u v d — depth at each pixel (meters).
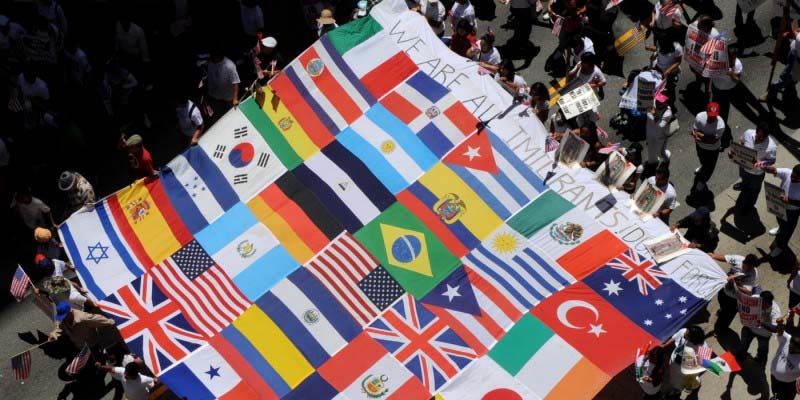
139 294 14.09
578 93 15.09
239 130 15.38
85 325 14.16
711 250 14.00
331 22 17.03
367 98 15.40
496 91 15.09
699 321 14.86
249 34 18.34
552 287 13.38
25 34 17.66
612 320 12.97
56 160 17.20
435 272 13.73
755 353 14.48
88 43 19.27
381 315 13.44
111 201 14.93
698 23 16.20
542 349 12.86
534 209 14.02
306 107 15.45
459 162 14.55
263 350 13.32
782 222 15.02
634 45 18.52
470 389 12.72
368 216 14.32
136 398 13.79
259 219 14.53
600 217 13.81
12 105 16.92
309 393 12.95
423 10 17.42
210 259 14.30
